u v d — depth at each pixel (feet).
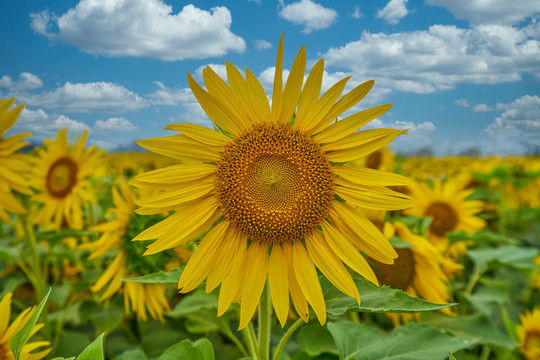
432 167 4.75
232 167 1.15
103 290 2.23
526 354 1.84
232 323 2.22
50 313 2.44
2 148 2.02
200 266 1.11
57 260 2.68
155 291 1.88
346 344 1.31
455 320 1.96
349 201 1.13
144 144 1.12
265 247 1.15
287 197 1.15
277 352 1.20
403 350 1.28
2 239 2.92
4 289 2.32
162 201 1.12
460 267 1.90
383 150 2.93
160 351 1.95
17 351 0.81
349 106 1.14
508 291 2.76
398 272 1.94
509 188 4.42
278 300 1.10
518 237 3.92
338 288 1.08
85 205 2.68
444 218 2.65
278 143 1.15
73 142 2.54
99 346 0.79
